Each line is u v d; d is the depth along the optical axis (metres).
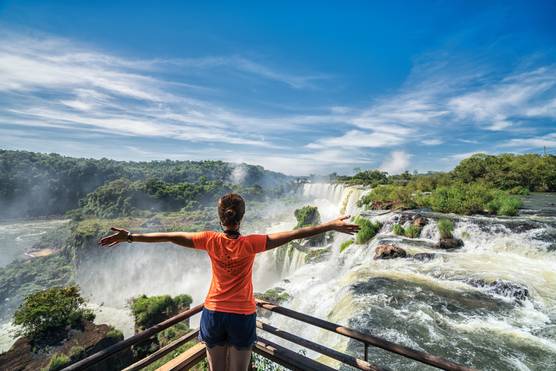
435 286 14.22
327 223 2.58
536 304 11.79
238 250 2.43
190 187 132.62
